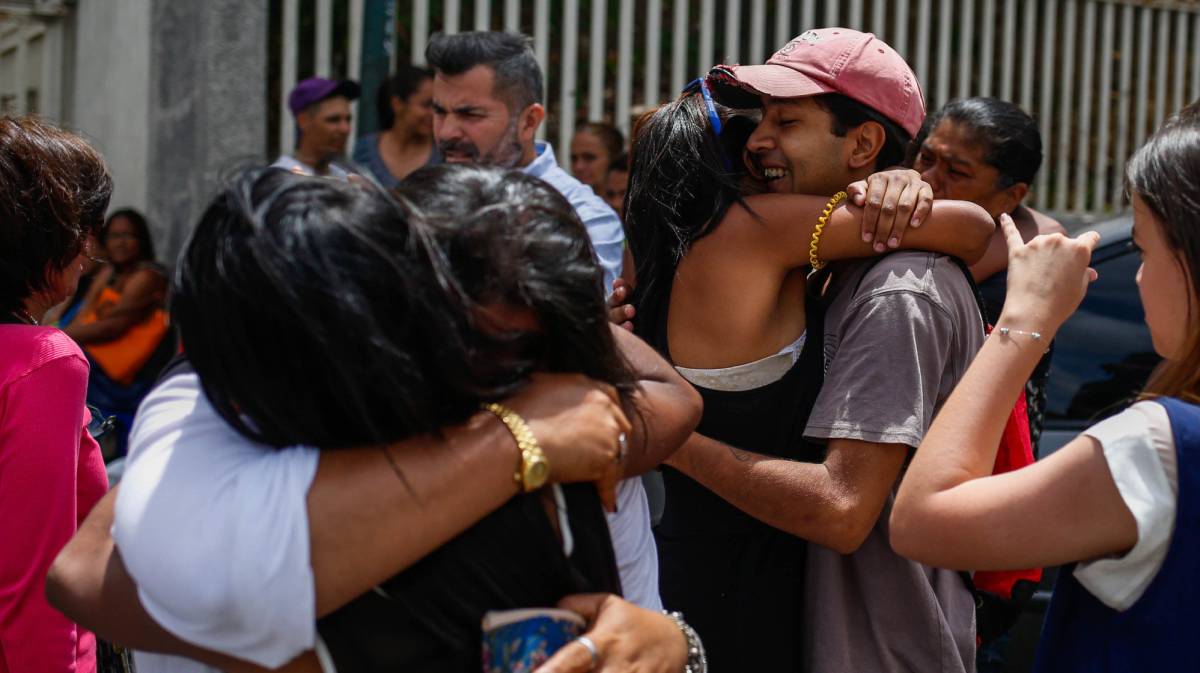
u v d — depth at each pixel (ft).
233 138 17.17
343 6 19.12
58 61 23.57
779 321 6.83
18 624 6.10
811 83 6.79
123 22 20.16
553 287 4.27
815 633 6.66
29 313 6.72
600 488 4.36
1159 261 4.76
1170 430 4.46
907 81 7.01
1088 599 4.81
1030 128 9.52
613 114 21.80
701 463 6.52
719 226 6.71
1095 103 23.04
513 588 4.20
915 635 6.57
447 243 4.16
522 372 4.32
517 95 11.79
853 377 6.35
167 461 4.13
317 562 3.90
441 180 4.37
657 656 4.30
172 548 3.89
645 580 4.81
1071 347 11.02
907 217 6.36
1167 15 23.03
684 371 6.93
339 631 4.05
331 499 3.94
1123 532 4.52
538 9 19.03
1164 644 4.51
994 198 9.56
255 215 3.93
